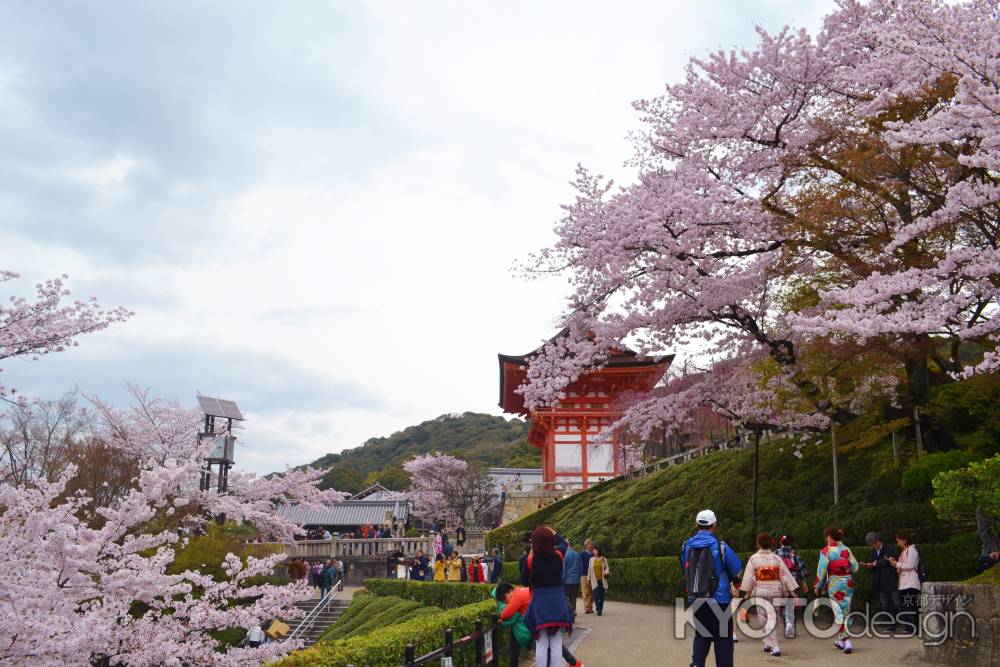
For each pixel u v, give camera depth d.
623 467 42.03
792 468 24.05
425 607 21.42
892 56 13.98
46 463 26.53
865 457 21.56
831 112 18.00
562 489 43.94
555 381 18.50
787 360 18.45
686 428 33.69
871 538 12.84
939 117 12.08
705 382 21.80
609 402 45.56
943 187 16.11
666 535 25.08
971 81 11.60
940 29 12.43
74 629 11.14
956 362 17.83
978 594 9.07
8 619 10.30
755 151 18.28
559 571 8.25
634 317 18.20
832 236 16.80
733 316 18.17
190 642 14.77
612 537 27.97
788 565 13.21
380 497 79.69
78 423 29.70
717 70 17.66
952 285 14.35
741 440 29.62
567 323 18.92
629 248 17.39
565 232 18.03
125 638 14.01
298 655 7.06
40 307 12.35
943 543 14.23
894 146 12.80
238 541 26.70
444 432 121.81
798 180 18.58
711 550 8.33
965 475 9.98
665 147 18.95
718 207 17.05
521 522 38.81
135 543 13.66
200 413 29.42
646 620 16.69
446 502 65.56
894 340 15.50
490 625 10.73
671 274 17.48
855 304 13.56
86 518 21.28
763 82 17.78
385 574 40.41
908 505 17.19
